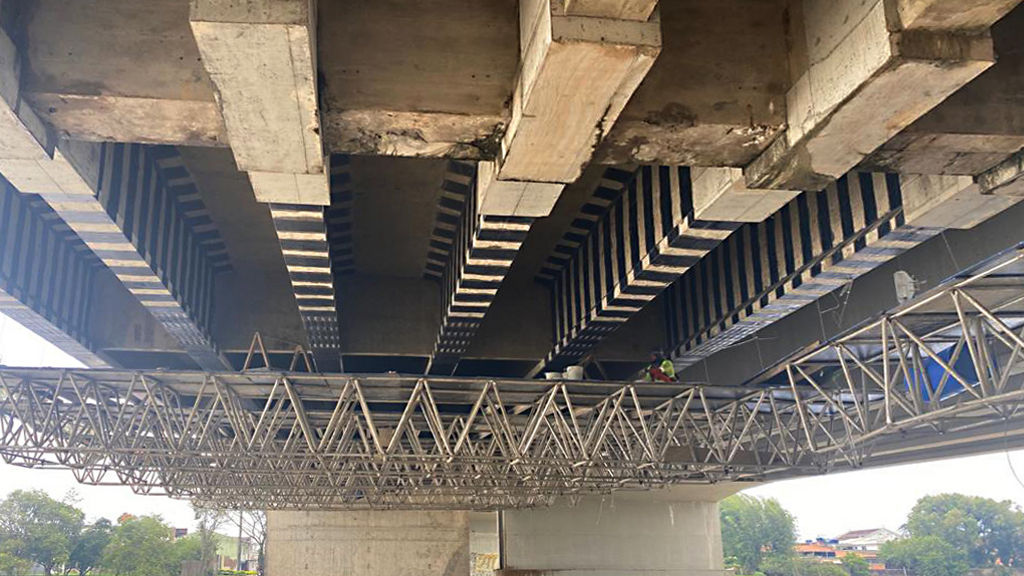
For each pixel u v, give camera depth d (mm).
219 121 8859
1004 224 14945
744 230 19469
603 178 17469
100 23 8672
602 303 19156
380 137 9242
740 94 9312
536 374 26469
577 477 23531
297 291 17281
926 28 7504
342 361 24484
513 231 14594
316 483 29031
